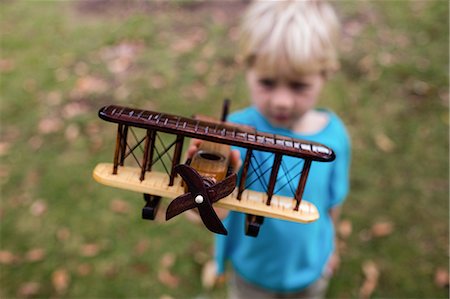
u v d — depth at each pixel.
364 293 2.80
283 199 1.21
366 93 4.06
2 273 2.90
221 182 1.08
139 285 2.87
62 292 2.83
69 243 3.08
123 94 4.19
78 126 3.90
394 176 3.44
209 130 1.10
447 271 2.89
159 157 1.16
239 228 2.07
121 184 1.18
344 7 5.11
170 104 4.05
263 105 1.87
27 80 4.42
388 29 4.79
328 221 2.25
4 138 3.82
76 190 3.40
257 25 1.81
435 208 3.24
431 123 3.82
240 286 2.29
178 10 5.36
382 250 3.02
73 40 4.96
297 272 2.15
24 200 3.34
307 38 1.73
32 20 5.35
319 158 1.08
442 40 4.62
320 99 3.97
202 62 4.50
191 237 3.11
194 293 2.84
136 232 3.14
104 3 5.62
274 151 1.10
